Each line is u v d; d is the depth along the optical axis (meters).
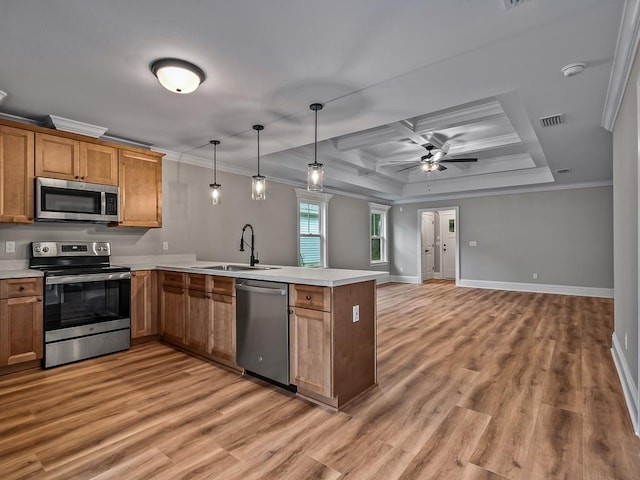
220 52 2.08
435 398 2.41
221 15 1.74
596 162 4.89
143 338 3.66
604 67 2.25
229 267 3.43
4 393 2.48
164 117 3.12
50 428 2.03
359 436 1.95
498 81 2.45
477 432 1.99
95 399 2.39
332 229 7.15
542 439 1.91
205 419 2.13
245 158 4.58
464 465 1.70
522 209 7.30
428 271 9.67
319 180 2.85
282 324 2.50
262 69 2.28
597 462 1.71
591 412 2.20
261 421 2.11
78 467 1.68
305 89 2.56
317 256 6.78
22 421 2.10
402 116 3.09
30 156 3.00
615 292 3.28
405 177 7.55
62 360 3.01
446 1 1.64
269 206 5.67
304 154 5.20
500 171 6.52
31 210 3.01
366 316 2.55
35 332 2.89
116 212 3.52
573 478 1.60
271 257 5.69
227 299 2.93
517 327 4.31
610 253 6.47
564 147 4.12
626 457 1.75
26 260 3.24
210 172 4.77
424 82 2.44
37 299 2.90
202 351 3.19
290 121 3.21
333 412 2.22
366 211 8.19
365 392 2.51
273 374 2.57
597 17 1.76
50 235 3.38
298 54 2.10
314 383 2.33
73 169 3.24
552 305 5.69
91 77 2.38
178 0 1.62
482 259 7.74
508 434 1.96
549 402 2.34
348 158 5.52
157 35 1.91
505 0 1.63
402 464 1.71
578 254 6.74
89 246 3.57
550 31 1.87
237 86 2.52
